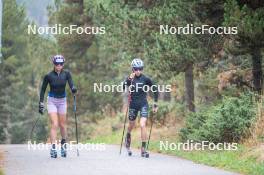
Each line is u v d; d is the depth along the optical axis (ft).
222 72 187.21
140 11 192.13
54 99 138.41
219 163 123.65
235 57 184.65
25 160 130.93
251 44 137.69
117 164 123.54
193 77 206.80
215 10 153.17
